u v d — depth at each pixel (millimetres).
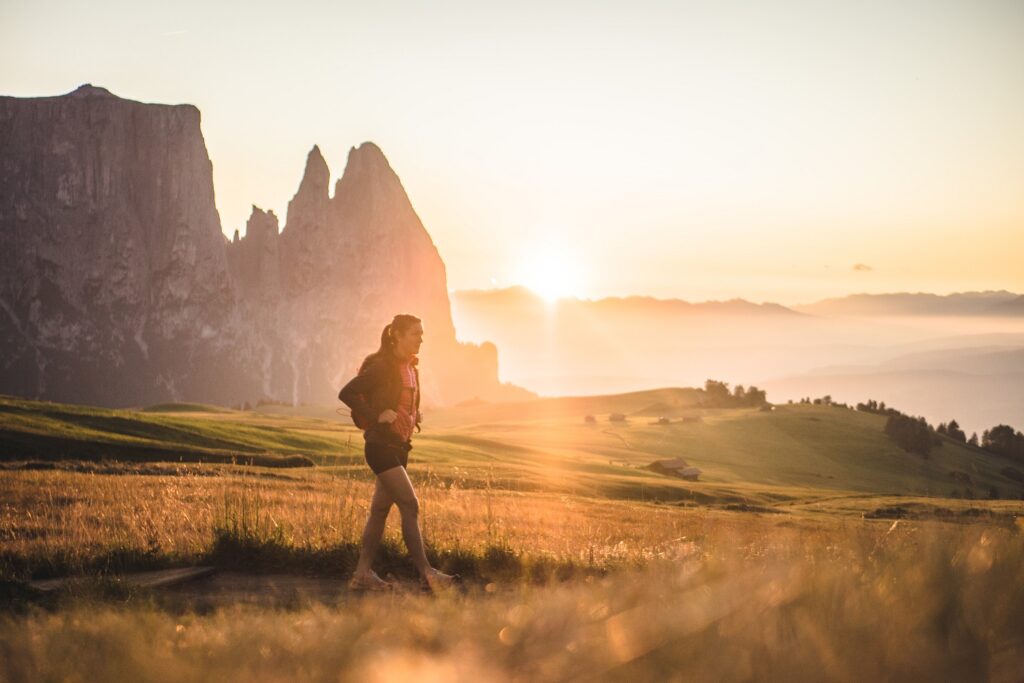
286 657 2973
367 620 3461
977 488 165375
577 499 45594
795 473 168750
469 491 22219
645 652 2656
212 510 12703
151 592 6883
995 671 2455
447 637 3205
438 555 9328
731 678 2498
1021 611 2770
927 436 194000
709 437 199625
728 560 3922
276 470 45344
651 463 146625
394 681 2732
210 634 3381
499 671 2758
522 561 8984
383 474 8547
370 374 8539
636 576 3879
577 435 199125
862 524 5516
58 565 8805
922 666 2486
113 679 2840
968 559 3334
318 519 11289
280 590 8133
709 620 2752
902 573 3316
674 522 22406
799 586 3043
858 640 2566
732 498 90188
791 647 2547
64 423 77750
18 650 3246
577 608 3314
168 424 92375
